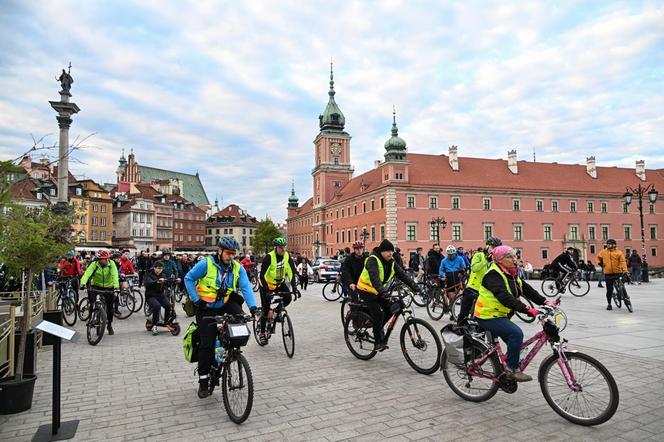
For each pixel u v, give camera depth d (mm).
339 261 34750
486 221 70375
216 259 6238
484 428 5035
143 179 145625
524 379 5395
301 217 111312
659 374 6855
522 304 5395
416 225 67062
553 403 5367
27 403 5914
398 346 9531
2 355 6547
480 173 74000
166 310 11695
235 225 141375
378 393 6312
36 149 4676
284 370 7680
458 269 12961
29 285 7047
